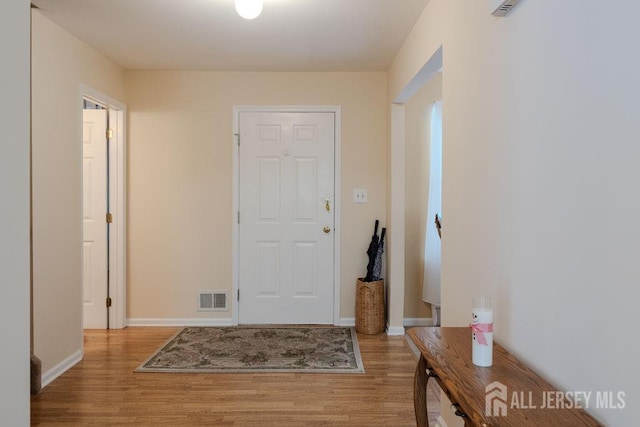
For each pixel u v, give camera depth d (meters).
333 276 4.12
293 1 2.61
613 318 0.98
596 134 1.03
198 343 3.55
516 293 1.43
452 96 2.08
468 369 1.30
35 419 2.32
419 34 2.81
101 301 3.96
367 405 2.50
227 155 4.07
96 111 3.92
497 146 1.58
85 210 3.93
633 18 0.91
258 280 4.12
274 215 4.11
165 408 2.45
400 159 3.85
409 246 4.12
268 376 2.90
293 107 4.07
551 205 1.23
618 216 0.96
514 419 1.00
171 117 4.05
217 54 3.60
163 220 4.07
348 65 3.89
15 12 1.01
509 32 1.48
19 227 1.03
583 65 1.08
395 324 3.86
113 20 2.90
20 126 1.03
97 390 2.68
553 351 1.21
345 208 4.10
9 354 0.99
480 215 1.73
